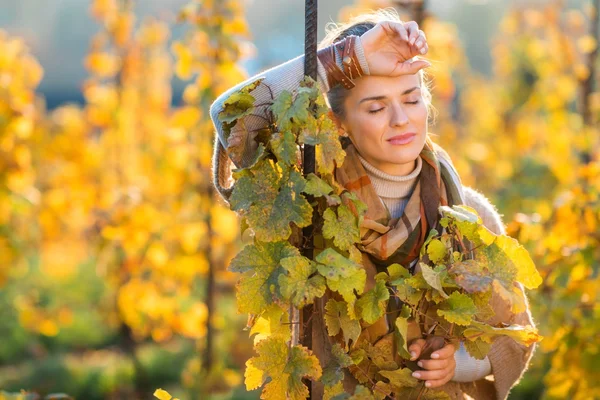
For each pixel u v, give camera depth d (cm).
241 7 461
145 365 656
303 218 166
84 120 707
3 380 668
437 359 184
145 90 626
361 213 176
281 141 169
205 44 457
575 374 322
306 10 177
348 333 176
